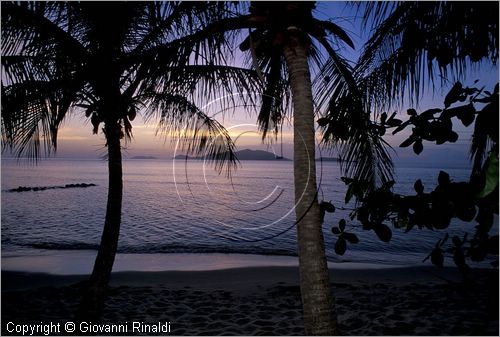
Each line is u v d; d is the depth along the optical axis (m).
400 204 2.34
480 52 2.34
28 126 3.88
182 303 6.28
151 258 11.66
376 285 7.62
